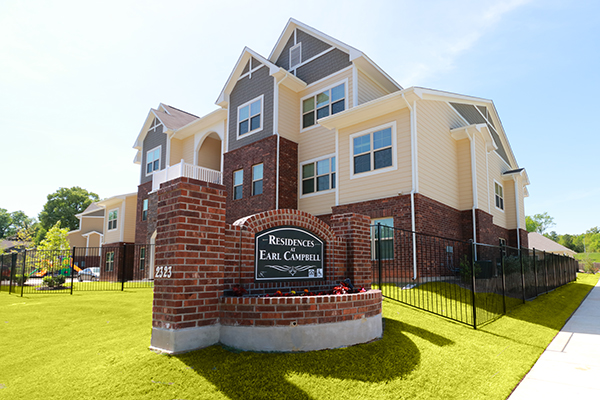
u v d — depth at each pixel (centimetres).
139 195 2431
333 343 522
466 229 1482
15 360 497
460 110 1659
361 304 566
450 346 591
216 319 509
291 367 446
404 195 1195
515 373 515
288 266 632
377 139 1303
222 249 528
